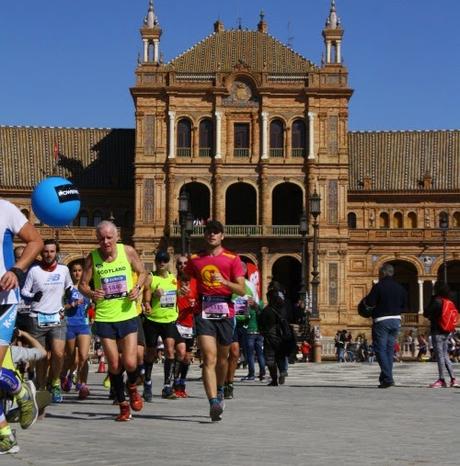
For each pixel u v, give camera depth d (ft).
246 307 109.81
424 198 437.17
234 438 60.80
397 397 97.25
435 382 118.21
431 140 453.17
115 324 71.82
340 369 171.12
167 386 98.07
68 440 59.11
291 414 78.02
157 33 396.78
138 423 70.38
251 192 416.46
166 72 395.55
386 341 112.98
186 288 94.12
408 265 421.59
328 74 396.16
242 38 415.03
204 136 396.16
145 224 391.45
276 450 54.75
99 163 441.68
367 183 436.35
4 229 53.06
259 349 134.92
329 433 64.03
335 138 395.75
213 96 394.73
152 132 394.73
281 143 396.78
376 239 408.87
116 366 71.77
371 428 67.46
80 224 435.12
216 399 70.85
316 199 253.65
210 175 393.70
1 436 52.47
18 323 87.51
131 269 72.90
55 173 435.94
